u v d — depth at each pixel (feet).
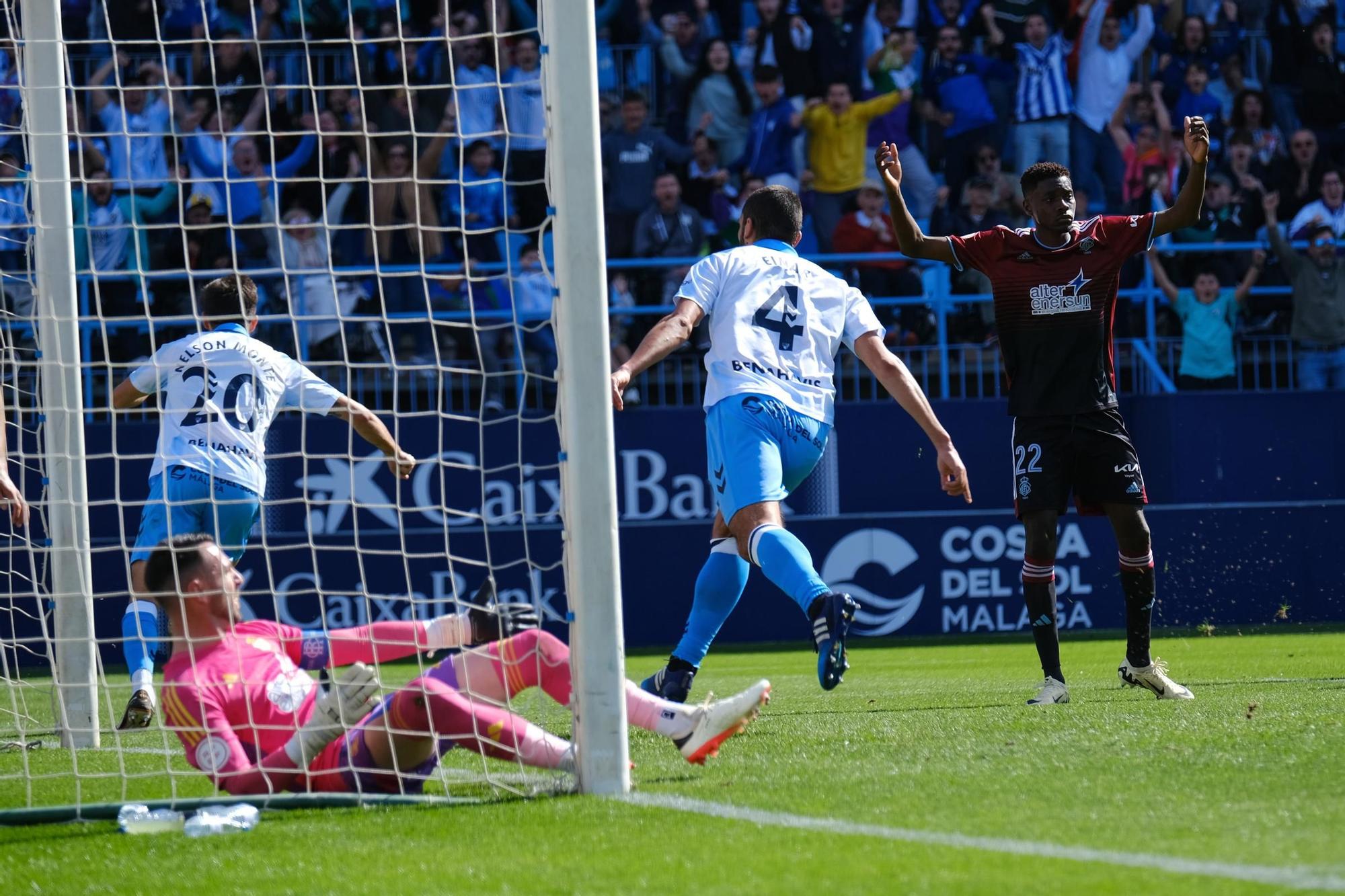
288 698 40.96
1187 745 45.06
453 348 135.03
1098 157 151.33
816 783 40.40
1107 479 62.90
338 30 144.25
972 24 152.56
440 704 39.37
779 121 147.33
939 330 134.82
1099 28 150.20
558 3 39.29
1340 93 156.25
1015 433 63.93
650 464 127.65
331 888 30.04
